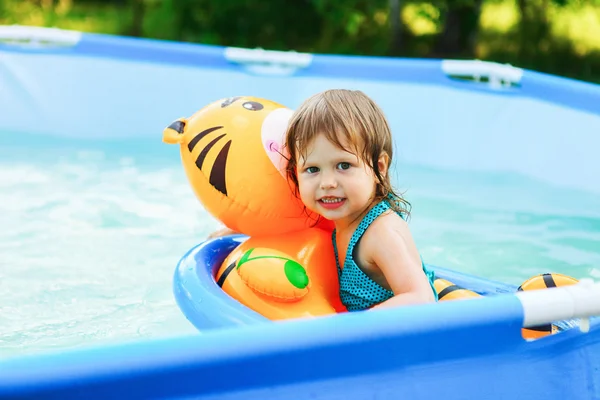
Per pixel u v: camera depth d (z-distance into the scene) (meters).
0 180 3.04
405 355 1.11
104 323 1.82
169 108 3.77
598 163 2.73
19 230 2.48
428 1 6.74
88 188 2.96
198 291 1.55
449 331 1.13
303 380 1.05
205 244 1.76
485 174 3.15
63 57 3.86
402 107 3.41
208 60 3.75
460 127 3.26
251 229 1.63
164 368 0.95
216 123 1.64
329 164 1.46
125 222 2.58
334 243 1.62
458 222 2.61
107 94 3.82
